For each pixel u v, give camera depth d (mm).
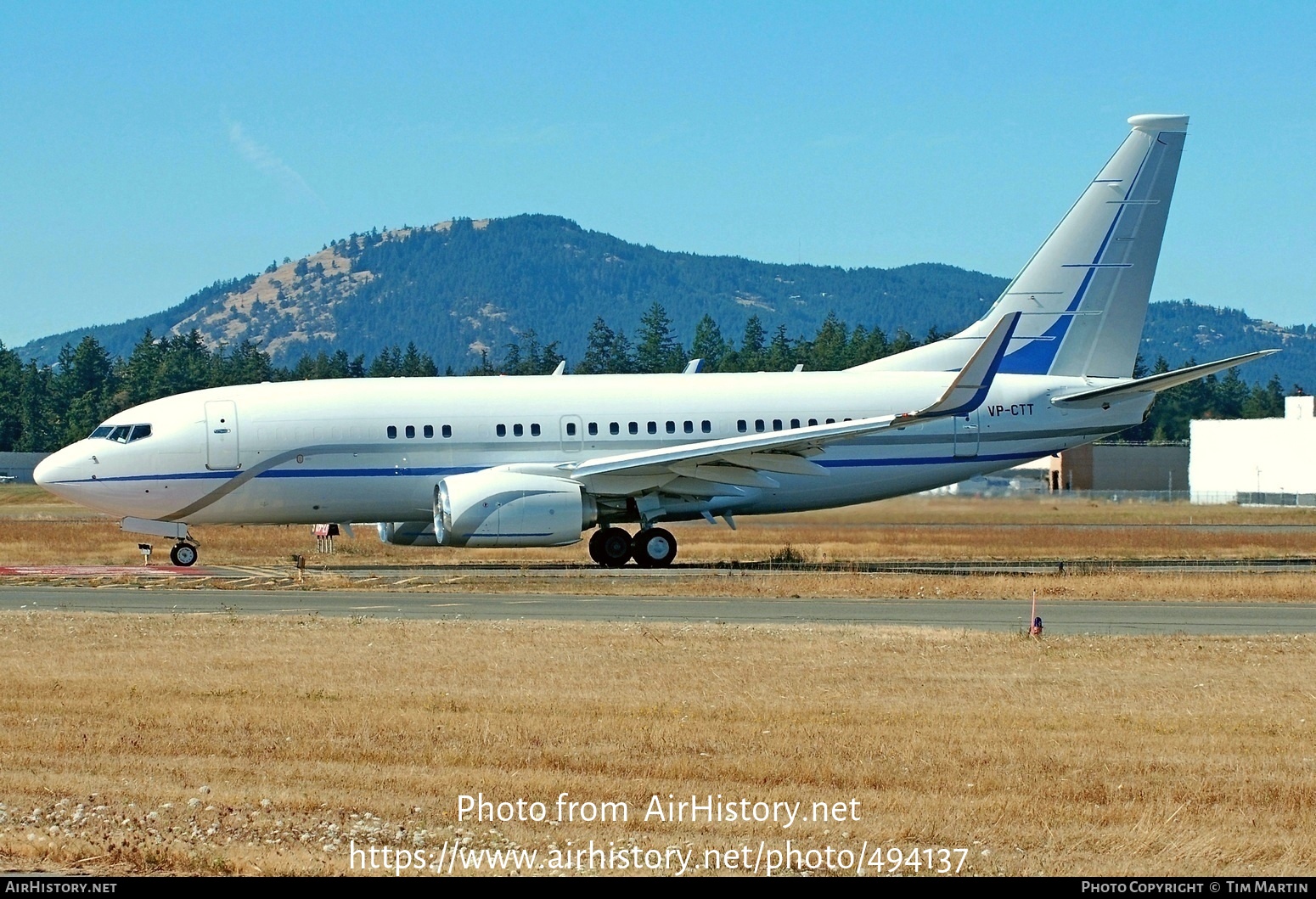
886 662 52031
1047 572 93312
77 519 181125
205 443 93312
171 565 102500
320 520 96500
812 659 52625
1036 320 103875
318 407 94938
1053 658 53406
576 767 35625
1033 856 28547
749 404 99188
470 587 82250
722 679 48094
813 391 100500
